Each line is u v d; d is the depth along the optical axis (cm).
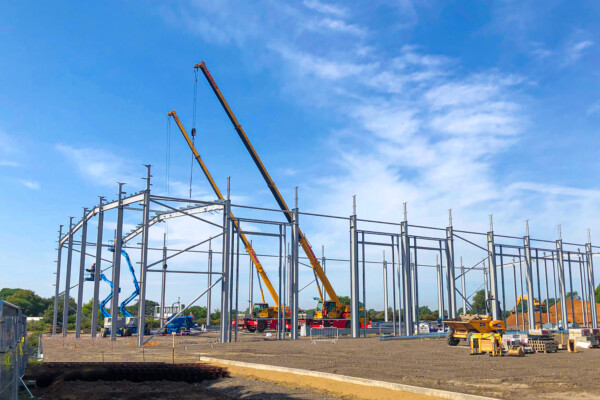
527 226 5144
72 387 1555
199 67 4553
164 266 4259
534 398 1291
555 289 5328
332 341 3684
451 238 4566
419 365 2045
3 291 9475
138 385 1619
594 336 2991
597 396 1317
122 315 4878
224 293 3569
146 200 3300
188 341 3738
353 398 1346
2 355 1052
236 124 4603
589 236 5662
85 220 4434
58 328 5878
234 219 3675
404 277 4297
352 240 4169
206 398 1390
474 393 1366
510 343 2589
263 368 1905
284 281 3953
